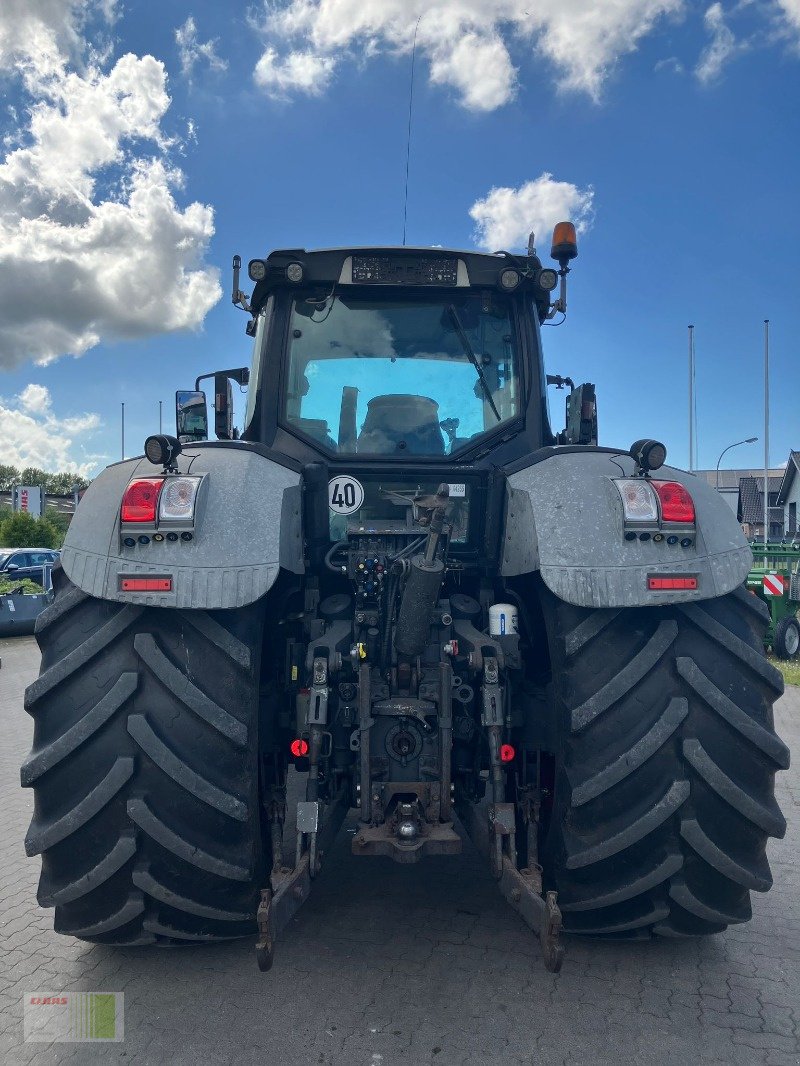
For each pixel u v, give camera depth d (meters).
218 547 2.57
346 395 3.53
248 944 3.10
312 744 2.80
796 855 4.05
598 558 2.64
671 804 2.51
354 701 2.96
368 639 3.06
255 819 2.62
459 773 3.04
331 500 3.39
